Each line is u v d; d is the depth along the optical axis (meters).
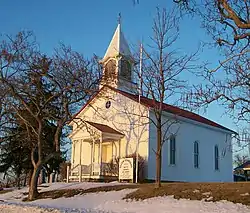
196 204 15.85
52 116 25.12
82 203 20.03
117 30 35.00
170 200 17.23
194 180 33.41
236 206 14.77
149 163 28.72
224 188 17.39
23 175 46.47
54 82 24.39
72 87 24.03
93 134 29.78
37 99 25.31
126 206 17.86
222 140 38.12
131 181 27.22
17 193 27.55
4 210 14.82
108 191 21.94
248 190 16.36
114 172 29.55
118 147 30.95
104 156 32.81
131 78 32.50
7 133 36.16
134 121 30.25
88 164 33.41
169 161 30.95
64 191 23.80
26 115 27.11
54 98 25.22
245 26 7.61
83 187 24.47
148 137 28.95
